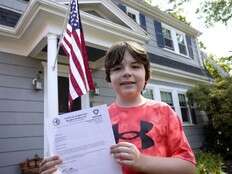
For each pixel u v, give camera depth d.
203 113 12.06
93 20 5.51
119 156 1.15
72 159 1.24
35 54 5.89
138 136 1.29
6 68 5.59
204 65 14.52
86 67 3.80
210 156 9.00
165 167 1.14
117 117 1.42
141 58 1.48
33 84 5.84
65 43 4.04
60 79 6.62
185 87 11.64
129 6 10.97
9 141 5.23
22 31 5.50
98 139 1.26
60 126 1.29
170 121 1.35
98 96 7.25
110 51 1.52
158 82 10.16
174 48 12.45
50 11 4.77
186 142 1.30
